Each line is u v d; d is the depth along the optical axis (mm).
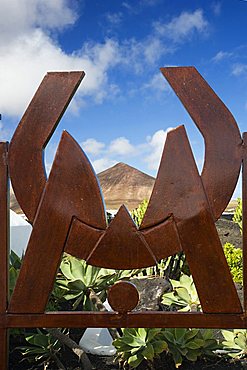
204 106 1968
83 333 2990
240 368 2391
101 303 2574
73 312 1984
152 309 3029
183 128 1957
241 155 1939
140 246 1945
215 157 1945
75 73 2014
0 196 2016
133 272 3055
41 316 1981
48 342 2488
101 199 1968
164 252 1939
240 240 5398
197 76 1985
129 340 2326
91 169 1978
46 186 1977
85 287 2641
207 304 1928
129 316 1962
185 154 1946
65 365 2496
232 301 1920
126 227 1954
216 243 1919
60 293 2850
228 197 1926
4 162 2016
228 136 1947
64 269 2729
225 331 2625
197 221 1928
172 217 1942
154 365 2408
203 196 1929
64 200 1977
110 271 2801
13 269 2637
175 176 1946
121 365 2410
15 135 2012
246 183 1945
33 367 2477
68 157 1980
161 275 3824
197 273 1931
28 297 1983
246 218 1944
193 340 2416
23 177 1998
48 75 2023
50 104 2010
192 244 1929
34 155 1999
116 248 1952
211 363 2463
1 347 1987
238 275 3914
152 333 2320
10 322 1984
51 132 2002
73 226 1976
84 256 1966
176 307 3029
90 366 2395
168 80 2000
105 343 2633
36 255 1983
